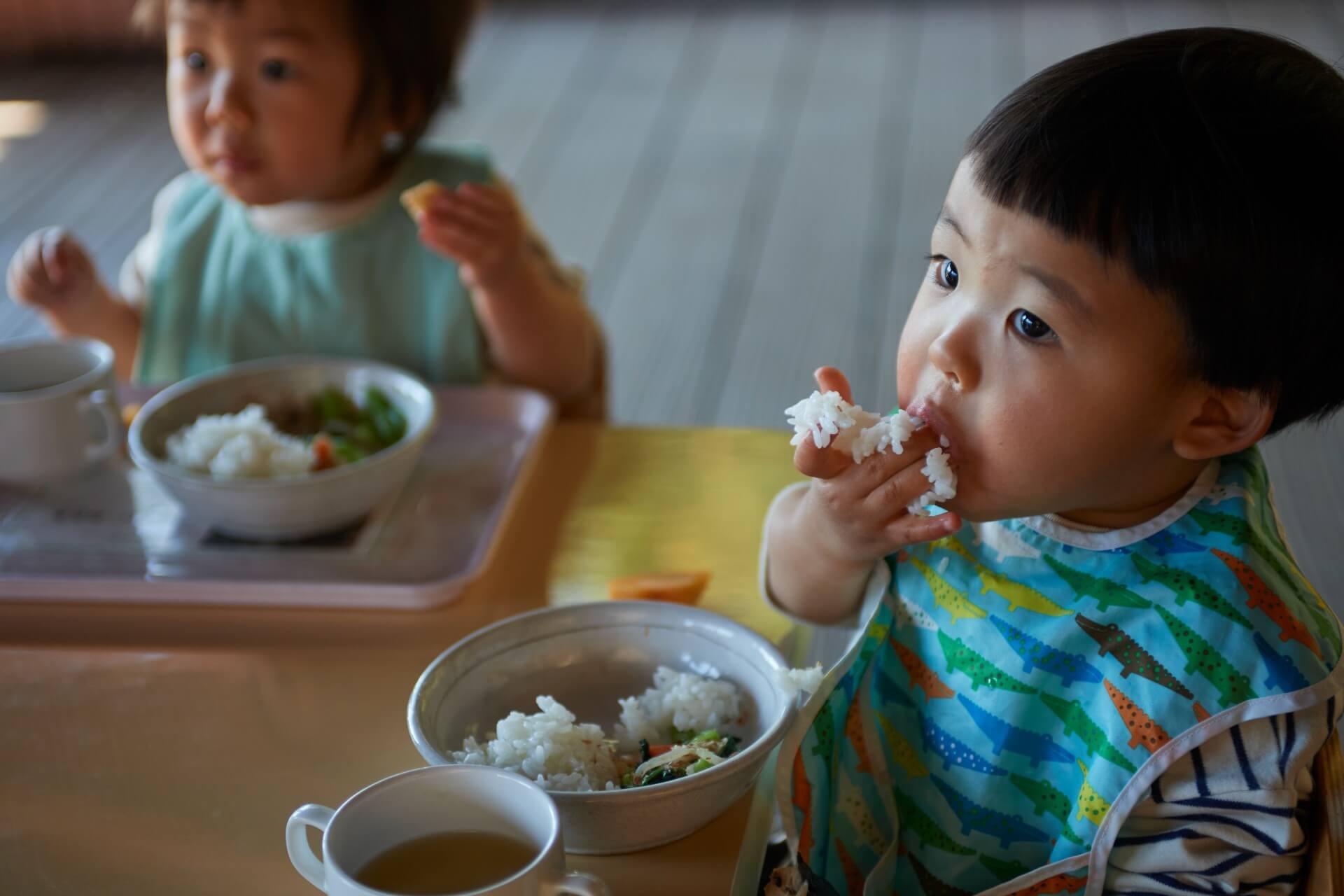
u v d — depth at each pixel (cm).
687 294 298
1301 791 67
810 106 402
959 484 67
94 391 108
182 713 80
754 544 97
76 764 76
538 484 107
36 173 362
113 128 396
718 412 254
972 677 77
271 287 136
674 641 78
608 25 491
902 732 82
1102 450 64
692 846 69
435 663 72
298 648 87
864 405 252
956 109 391
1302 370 64
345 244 133
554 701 72
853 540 73
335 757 76
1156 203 59
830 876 81
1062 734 74
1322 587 202
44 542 99
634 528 100
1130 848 71
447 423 118
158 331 137
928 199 338
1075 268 60
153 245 145
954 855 80
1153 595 71
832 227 327
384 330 135
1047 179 60
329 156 123
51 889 67
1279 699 66
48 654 86
